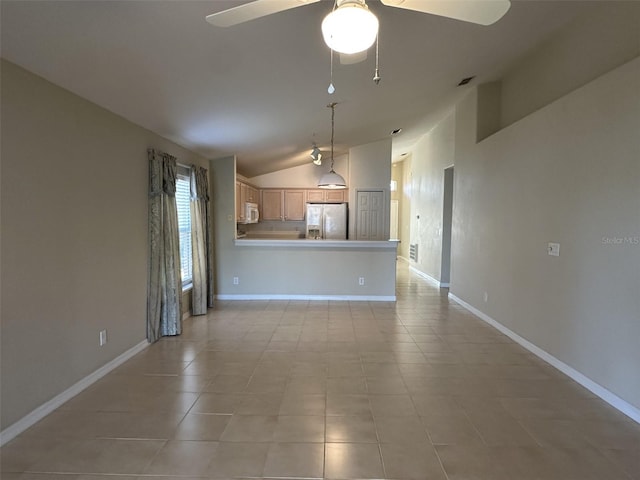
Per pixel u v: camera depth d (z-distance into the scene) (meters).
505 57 3.84
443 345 3.65
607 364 2.52
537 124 3.36
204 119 3.59
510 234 3.88
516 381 2.85
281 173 7.70
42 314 2.29
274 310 4.99
